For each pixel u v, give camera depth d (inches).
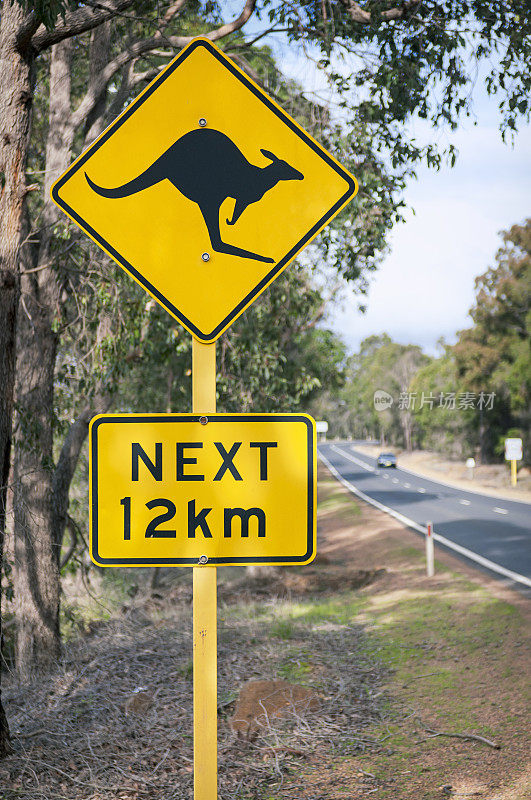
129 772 189.5
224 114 97.1
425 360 3398.1
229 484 93.4
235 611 442.0
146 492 93.3
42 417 392.2
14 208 217.6
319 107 375.6
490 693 253.1
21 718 238.2
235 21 323.0
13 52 217.5
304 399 637.9
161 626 376.8
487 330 2063.2
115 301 382.0
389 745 214.2
